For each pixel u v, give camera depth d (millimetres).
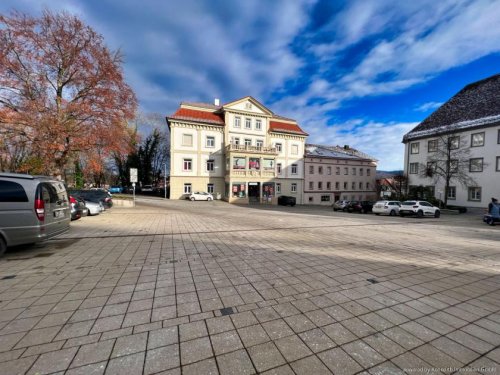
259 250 6180
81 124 15359
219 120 34750
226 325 2684
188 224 10789
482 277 4371
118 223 10758
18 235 5129
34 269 4605
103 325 2656
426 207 19391
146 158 47156
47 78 15023
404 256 5824
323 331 2588
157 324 2693
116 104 16781
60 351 2205
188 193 32531
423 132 33000
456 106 32000
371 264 5102
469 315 2977
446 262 5336
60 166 15883
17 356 2125
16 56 14102
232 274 4375
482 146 26172
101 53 16328
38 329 2561
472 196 27109
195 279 4113
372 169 46375
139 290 3643
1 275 4277
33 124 13102
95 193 17609
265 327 2654
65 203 6559
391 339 2457
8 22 13766
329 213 22188
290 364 2078
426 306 3203
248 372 1978
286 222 12523
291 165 39469
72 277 4188
